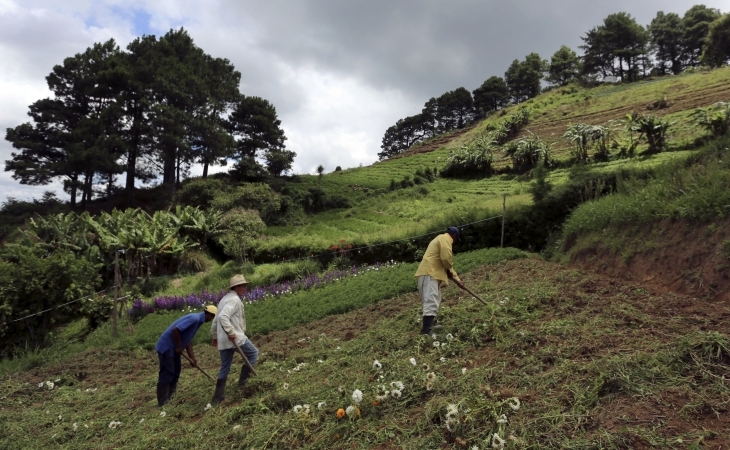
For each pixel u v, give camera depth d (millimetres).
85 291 15547
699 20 75000
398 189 39438
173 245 22016
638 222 8336
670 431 3363
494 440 3441
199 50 47688
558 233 12625
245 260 22703
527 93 92125
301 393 5453
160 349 6961
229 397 6238
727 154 8648
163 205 37344
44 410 7504
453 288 9906
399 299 11102
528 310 6777
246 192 32750
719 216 6602
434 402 4344
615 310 5980
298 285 16484
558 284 7945
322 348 8062
